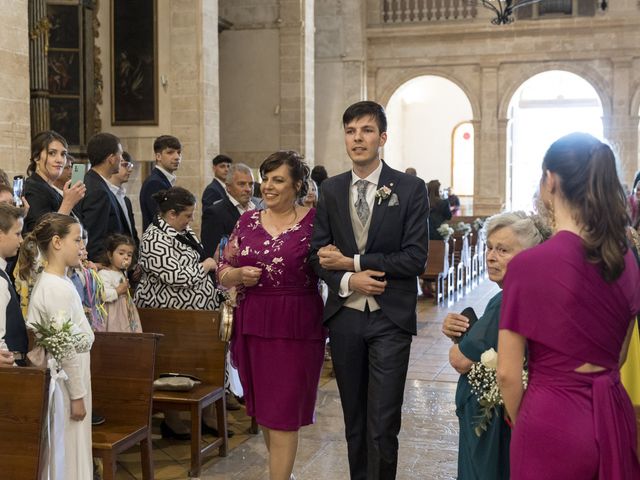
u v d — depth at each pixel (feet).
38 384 11.47
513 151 76.28
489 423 10.07
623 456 7.52
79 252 13.25
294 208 13.62
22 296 13.79
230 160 24.89
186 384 16.49
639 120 69.41
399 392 12.44
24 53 24.57
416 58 73.72
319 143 74.13
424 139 89.97
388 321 12.46
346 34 72.95
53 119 40.93
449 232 43.52
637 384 10.76
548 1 70.18
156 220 18.16
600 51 69.56
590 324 7.57
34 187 16.76
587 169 7.69
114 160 18.39
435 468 16.79
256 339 13.28
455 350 10.61
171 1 40.27
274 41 53.88
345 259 12.34
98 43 41.14
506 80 72.08
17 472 11.43
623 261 7.54
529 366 8.02
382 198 12.48
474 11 72.13
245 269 12.91
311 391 13.39
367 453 12.78
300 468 16.79
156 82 40.65
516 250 10.07
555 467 7.56
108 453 13.73
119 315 17.15
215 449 17.52
